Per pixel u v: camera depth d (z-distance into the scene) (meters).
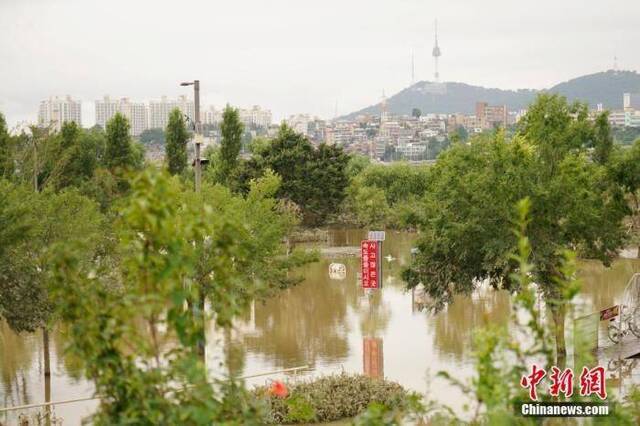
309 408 14.15
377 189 93.88
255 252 31.14
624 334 30.23
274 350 33.28
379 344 33.94
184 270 7.45
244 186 79.88
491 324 7.50
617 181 31.39
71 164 73.31
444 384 25.84
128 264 7.52
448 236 27.83
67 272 7.54
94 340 7.20
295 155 82.31
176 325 7.27
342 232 95.12
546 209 27.06
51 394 27.00
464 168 28.48
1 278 24.66
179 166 85.12
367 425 8.66
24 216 24.69
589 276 52.16
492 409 7.26
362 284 47.06
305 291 49.88
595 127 31.59
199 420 7.08
